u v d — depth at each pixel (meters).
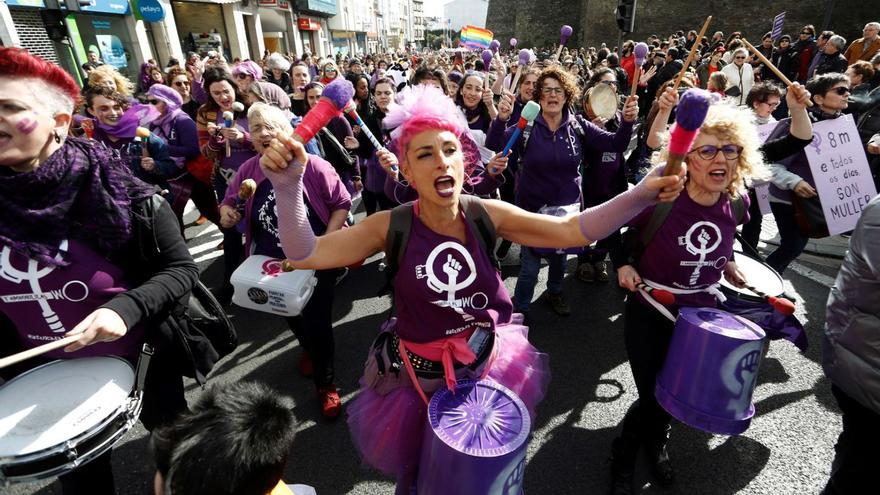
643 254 2.04
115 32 11.58
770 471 2.28
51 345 1.25
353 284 4.30
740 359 1.69
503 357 1.64
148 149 3.94
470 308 1.51
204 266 4.63
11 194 1.34
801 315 3.54
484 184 2.88
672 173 1.17
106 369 1.57
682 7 27.31
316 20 28.73
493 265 1.55
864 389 1.51
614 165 3.68
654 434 2.25
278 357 3.26
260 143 2.49
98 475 1.72
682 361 1.80
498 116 3.51
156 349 1.69
